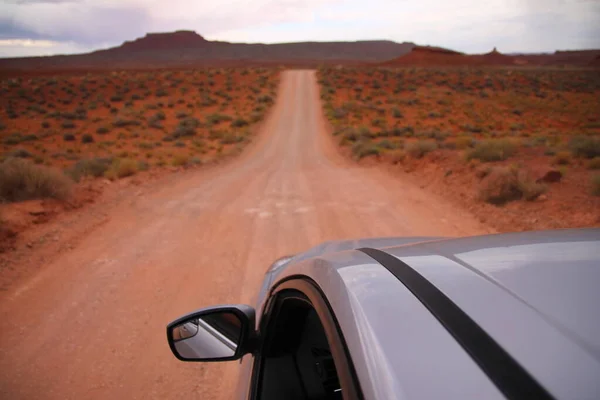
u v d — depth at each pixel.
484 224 8.25
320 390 1.67
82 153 35.62
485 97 83.12
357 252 1.58
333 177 15.23
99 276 6.06
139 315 4.91
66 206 10.05
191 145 38.19
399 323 1.00
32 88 83.00
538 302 0.96
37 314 5.01
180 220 9.02
